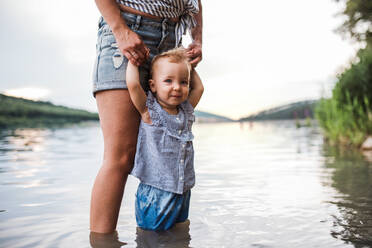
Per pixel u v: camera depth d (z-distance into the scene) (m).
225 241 1.65
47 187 2.81
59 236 1.73
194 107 2.06
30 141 7.03
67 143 6.65
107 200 1.78
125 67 1.79
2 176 3.28
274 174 3.44
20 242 1.65
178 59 1.86
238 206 2.26
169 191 1.81
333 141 6.71
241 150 5.79
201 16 2.24
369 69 6.06
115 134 1.81
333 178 3.18
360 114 5.91
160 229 1.81
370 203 2.29
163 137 1.82
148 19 1.85
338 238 1.67
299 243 1.61
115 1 1.78
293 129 12.34
